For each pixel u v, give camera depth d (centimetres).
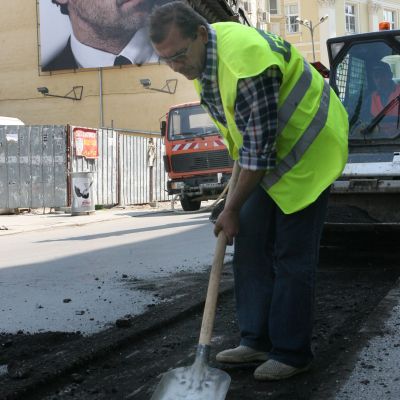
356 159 617
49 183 1638
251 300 333
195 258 726
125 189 1847
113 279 605
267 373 314
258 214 322
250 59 273
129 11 2764
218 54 279
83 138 1675
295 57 297
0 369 340
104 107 2872
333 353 356
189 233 1022
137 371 340
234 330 409
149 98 2791
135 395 307
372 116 656
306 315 312
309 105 297
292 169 297
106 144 1770
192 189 1443
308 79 300
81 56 2859
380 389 303
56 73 2942
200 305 473
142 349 378
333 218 590
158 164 1994
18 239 1047
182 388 269
